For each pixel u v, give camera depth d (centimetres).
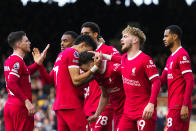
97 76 934
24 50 1056
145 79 888
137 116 888
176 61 1010
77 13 4075
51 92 2662
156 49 4653
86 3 4034
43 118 2181
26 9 3972
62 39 1151
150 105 851
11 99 1034
